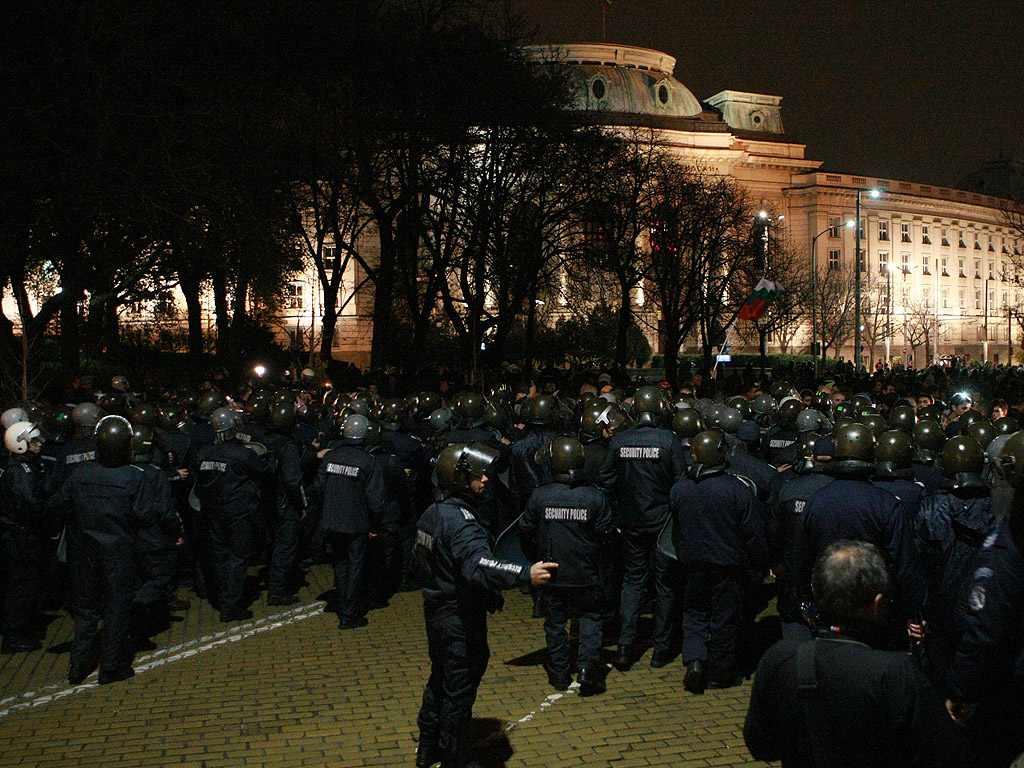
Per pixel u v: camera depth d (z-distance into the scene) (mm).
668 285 32938
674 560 7020
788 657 2740
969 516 4672
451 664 4820
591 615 6477
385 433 9750
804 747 2693
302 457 10133
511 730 5793
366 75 22297
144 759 5387
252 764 5305
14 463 7340
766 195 79688
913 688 2570
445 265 25484
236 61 19141
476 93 23094
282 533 9047
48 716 6090
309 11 20688
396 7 23938
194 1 17469
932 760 2547
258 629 8188
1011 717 3566
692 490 6359
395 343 37250
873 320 72562
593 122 29594
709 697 6379
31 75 15102
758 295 35438
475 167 24562
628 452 7043
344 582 8156
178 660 7289
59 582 8797
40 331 16984
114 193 15398
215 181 16859
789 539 6133
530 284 27641
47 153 15789
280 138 18594
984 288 96812
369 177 22859
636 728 5809
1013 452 4406
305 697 6414
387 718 6004
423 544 4855
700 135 72438
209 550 9297
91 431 7676
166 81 16766
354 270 54719
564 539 6332
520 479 8633
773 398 12117
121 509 6629
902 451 5980
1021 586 3426
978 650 3463
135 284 26031
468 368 26844
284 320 51469
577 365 29562
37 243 16969
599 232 29031
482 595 4906
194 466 9508
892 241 86312
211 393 10438
